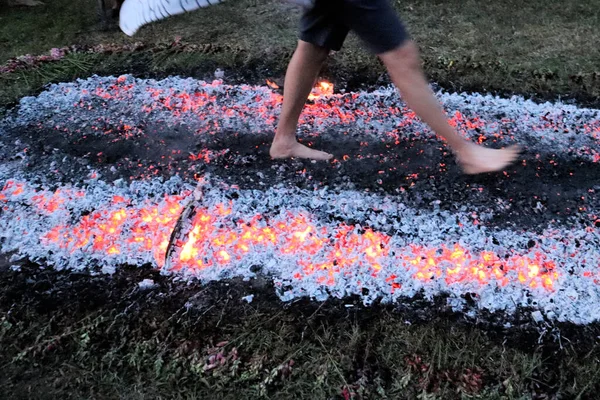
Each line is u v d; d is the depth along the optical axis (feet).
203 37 11.67
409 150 8.80
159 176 8.35
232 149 8.82
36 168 8.49
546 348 6.21
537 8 12.59
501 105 9.83
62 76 10.43
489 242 7.42
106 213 7.75
